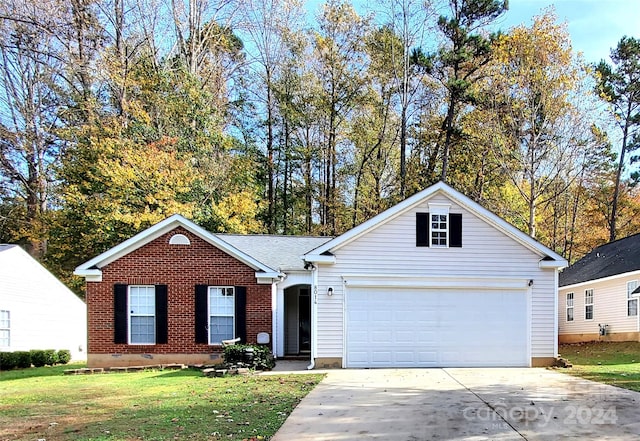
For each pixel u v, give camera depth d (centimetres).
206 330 1581
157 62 2998
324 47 3144
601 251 2694
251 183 2981
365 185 3278
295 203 3447
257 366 1396
